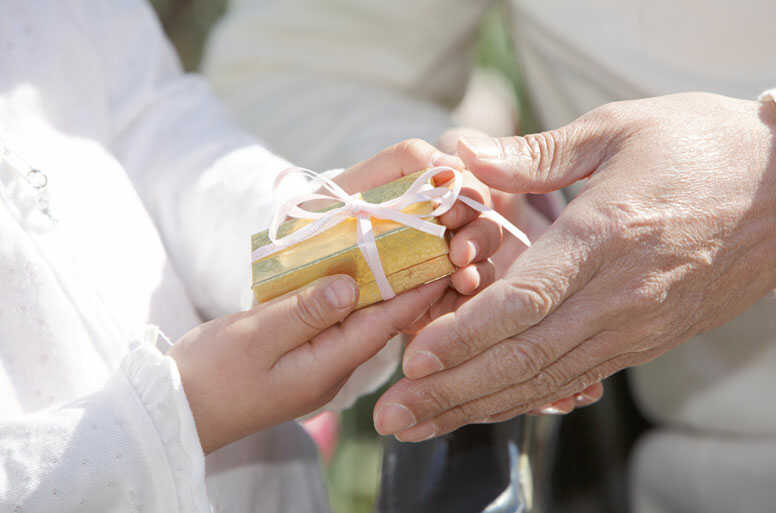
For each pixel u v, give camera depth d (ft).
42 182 2.28
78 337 2.26
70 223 2.31
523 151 2.22
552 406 2.34
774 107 2.28
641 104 2.28
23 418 2.13
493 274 2.20
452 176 2.21
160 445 2.11
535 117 3.74
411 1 3.35
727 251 2.20
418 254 2.12
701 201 2.17
